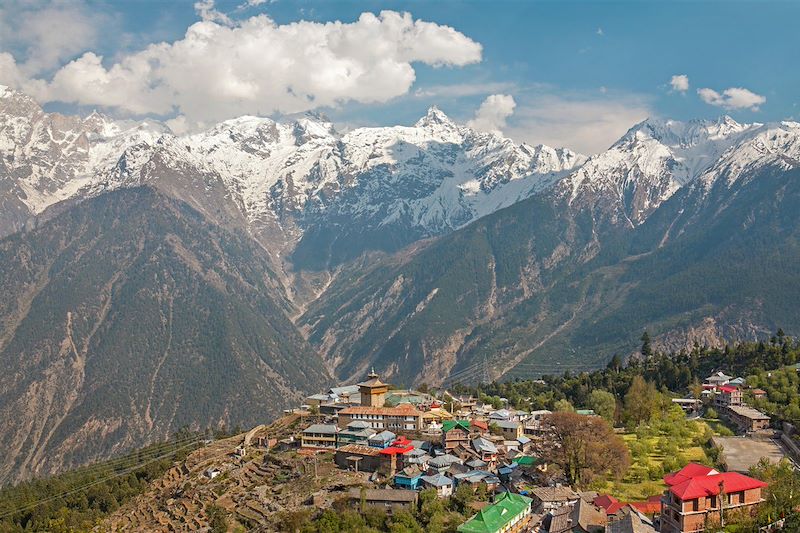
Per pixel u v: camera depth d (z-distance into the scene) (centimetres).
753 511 15312
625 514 16138
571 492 19175
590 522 16488
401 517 18625
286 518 19350
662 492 19525
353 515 19138
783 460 19562
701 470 16962
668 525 15600
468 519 17850
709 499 15275
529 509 18162
